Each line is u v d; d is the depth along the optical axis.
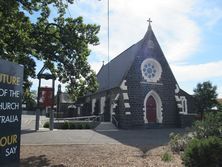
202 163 10.24
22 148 15.16
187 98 41.28
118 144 17.33
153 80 36.06
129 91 34.31
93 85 17.23
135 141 19.50
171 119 36.44
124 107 33.34
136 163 11.51
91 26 16.64
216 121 14.10
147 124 34.72
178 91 37.25
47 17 16.41
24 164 11.16
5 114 6.96
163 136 23.61
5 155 6.96
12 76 7.22
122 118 33.38
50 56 16.50
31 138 20.00
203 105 43.66
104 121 36.97
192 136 14.79
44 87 27.61
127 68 35.25
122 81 34.19
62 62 16.61
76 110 53.41
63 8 16.34
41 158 12.37
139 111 34.47
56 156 12.83
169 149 15.09
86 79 17.11
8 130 7.07
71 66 16.69
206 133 13.94
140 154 13.55
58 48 16.53
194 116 36.81
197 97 44.12
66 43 16.36
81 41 16.48
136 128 33.75
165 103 36.38
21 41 13.47
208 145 10.34
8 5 11.38
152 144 17.61
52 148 15.28
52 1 16.09
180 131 29.47
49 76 27.03
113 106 34.97
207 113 14.62
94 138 21.09
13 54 13.64
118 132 27.67
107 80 41.22
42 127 31.84
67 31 16.30
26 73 14.92
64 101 55.47
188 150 10.63
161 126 35.53
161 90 36.31
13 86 7.27
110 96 37.72
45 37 16.31
